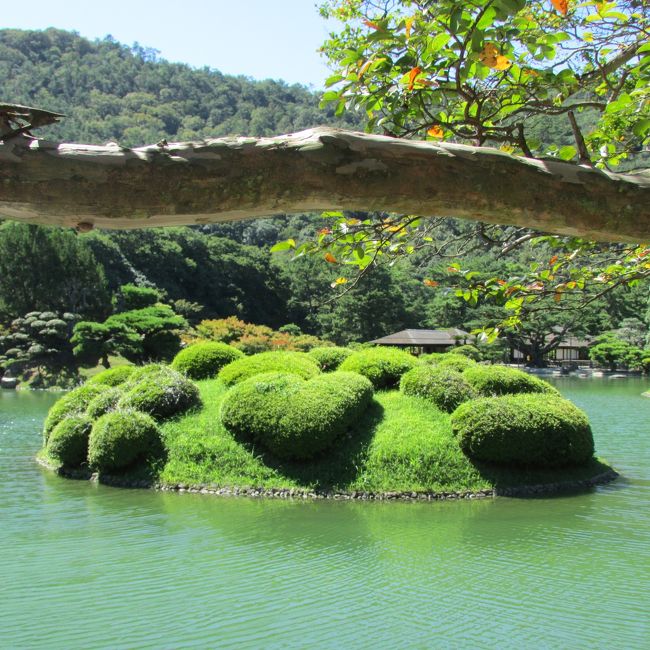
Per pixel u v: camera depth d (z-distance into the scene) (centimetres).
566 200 155
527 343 5403
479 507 970
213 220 147
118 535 821
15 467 1245
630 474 1211
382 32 234
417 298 5609
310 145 141
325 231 289
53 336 3638
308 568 706
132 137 8569
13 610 600
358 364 1348
